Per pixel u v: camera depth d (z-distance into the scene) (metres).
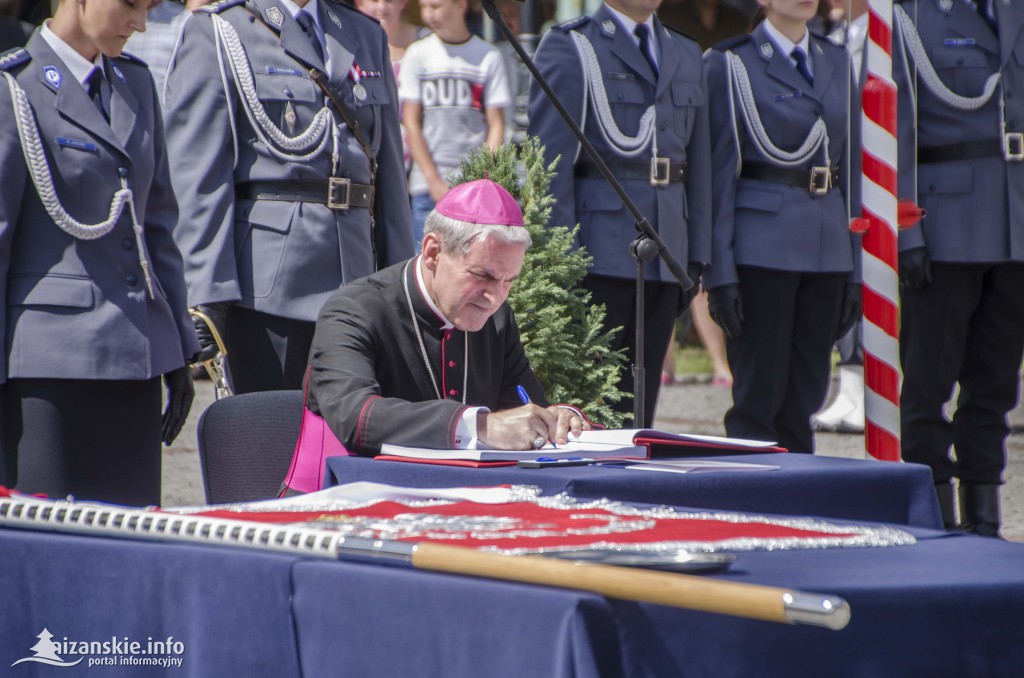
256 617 7.06
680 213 21.00
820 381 22.16
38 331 14.23
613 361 17.91
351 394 12.18
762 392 21.72
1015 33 22.02
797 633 6.22
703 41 38.28
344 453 12.69
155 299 15.01
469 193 13.01
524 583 6.23
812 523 8.23
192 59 17.84
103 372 14.38
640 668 5.98
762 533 7.73
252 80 17.70
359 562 6.90
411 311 13.45
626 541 7.22
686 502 9.75
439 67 30.61
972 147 22.03
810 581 6.45
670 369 41.22
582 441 11.65
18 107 14.14
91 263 14.50
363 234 18.30
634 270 20.44
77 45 14.64
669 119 20.88
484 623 6.23
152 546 7.51
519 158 19.81
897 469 10.54
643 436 11.34
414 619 6.50
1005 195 21.95
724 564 6.60
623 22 20.94
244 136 17.81
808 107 21.73
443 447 11.42
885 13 17.95
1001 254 21.77
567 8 36.19
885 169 17.97
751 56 21.94
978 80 21.97
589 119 20.61
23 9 28.20
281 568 6.98
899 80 22.12
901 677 6.36
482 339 13.91
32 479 14.30
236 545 7.36
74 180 14.36
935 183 22.22
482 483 10.07
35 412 14.28
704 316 40.94
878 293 18.06
